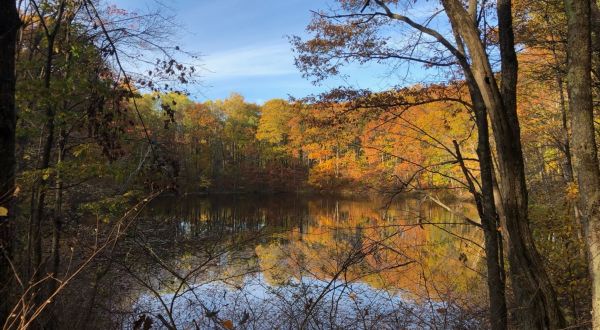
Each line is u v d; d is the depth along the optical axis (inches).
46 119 237.8
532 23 318.3
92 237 277.4
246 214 1157.7
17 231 261.1
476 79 177.3
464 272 354.9
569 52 150.8
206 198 1764.3
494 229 192.5
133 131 307.6
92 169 238.5
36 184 236.5
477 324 259.1
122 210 265.7
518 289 167.3
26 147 322.3
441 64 257.8
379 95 261.3
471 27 176.7
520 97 397.4
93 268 255.9
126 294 277.7
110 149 246.7
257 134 2220.7
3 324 139.3
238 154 2319.1
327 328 225.3
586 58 147.2
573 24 148.6
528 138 473.7
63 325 207.2
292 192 2028.8
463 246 412.8
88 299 235.9
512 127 181.6
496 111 173.5
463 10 179.2
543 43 319.6
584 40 147.3
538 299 161.8
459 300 294.7
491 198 194.5
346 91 268.7
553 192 438.0
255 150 2261.3
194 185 1804.9
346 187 1480.1
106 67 258.7
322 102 275.6
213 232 509.0
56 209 280.7
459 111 273.9
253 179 2048.5
